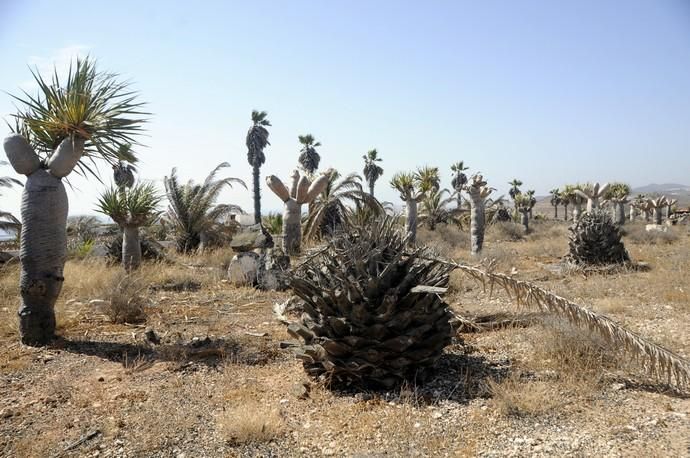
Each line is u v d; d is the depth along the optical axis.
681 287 8.57
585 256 12.54
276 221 20.67
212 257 14.78
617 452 3.14
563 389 4.21
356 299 4.42
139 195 11.09
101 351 5.91
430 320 4.56
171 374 5.07
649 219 43.53
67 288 9.47
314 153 44.59
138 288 8.18
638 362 4.64
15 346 6.12
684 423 3.51
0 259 12.23
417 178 16.61
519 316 6.62
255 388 4.62
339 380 4.56
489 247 18.02
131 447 3.53
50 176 6.28
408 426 3.67
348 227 5.01
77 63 6.59
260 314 8.02
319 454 3.37
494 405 3.98
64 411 4.17
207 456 3.40
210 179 17.78
